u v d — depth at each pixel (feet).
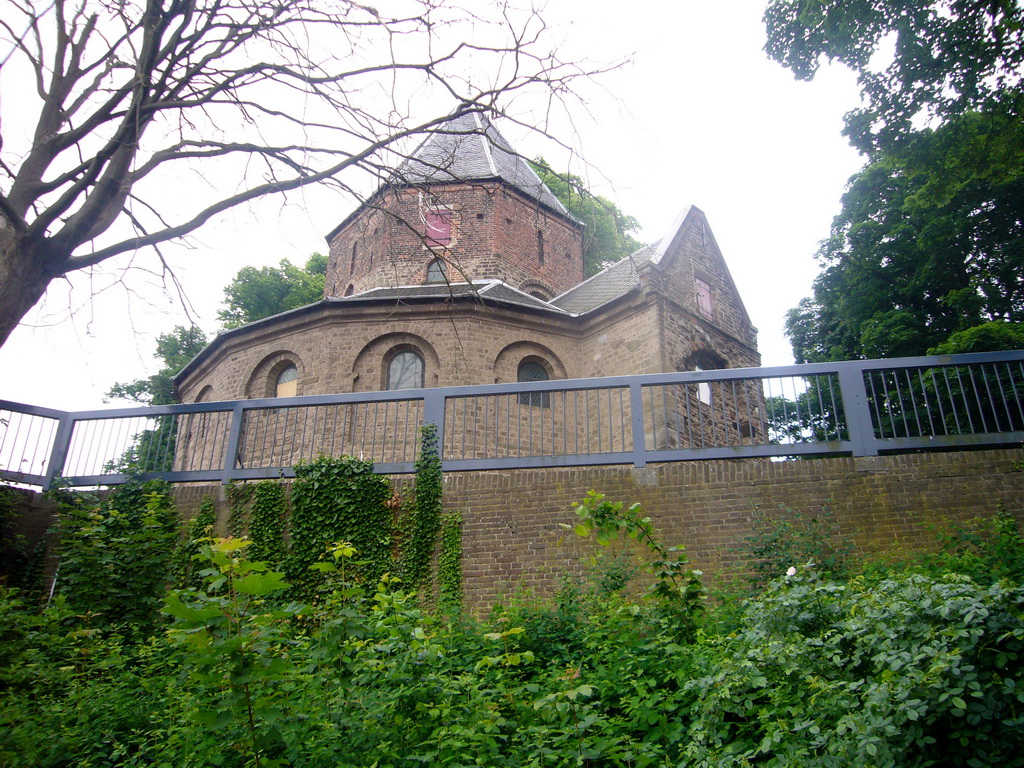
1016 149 56.08
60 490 37.06
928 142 57.47
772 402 34.63
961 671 14.56
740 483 32.71
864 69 56.70
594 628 25.11
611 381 35.96
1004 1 49.49
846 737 15.02
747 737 18.22
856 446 32.86
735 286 77.61
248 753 18.12
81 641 26.53
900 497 31.45
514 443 59.98
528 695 21.48
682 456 33.71
